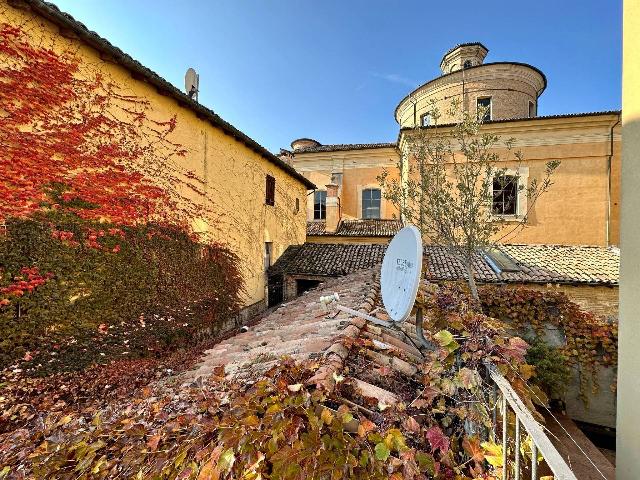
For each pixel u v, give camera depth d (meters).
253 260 11.84
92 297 6.02
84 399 4.98
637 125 1.90
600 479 4.88
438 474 1.56
